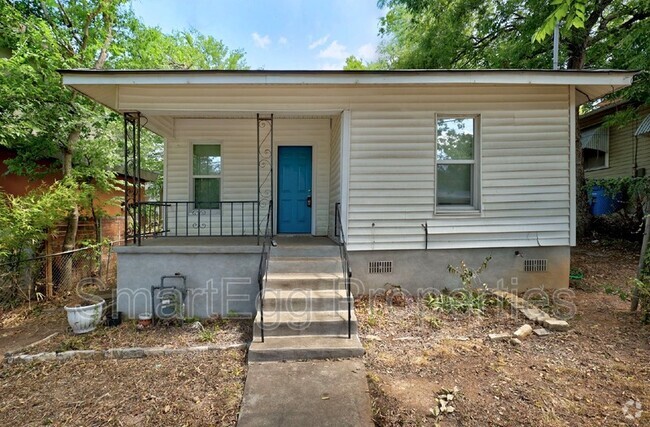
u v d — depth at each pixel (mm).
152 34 9375
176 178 7168
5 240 5672
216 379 3238
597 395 2740
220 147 7246
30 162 7402
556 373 3086
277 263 4961
